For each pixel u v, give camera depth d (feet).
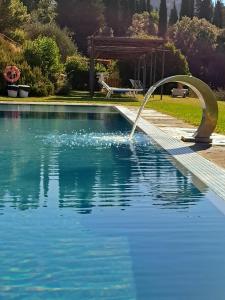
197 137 28.76
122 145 28.30
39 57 84.43
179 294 8.94
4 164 21.50
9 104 61.98
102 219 13.50
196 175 19.13
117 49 87.15
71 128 37.60
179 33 156.66
